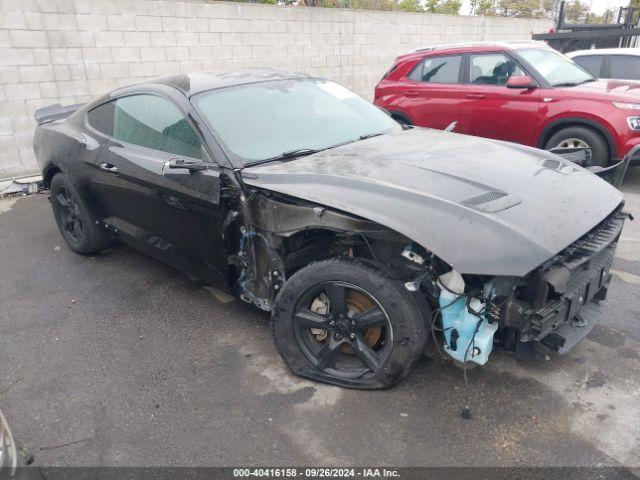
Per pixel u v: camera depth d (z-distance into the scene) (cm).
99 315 396
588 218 274
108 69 820
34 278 466
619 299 384
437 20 1322
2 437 179
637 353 319
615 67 826
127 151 402
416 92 793
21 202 693
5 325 389
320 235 309
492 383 296
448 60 767
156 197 374
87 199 460
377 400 287
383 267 272
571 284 266
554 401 280
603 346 327
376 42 1212
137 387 310
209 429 273
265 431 269
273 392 299
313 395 294
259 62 1011
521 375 302
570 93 650
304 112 391
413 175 295
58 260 504
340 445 258
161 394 303
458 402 282
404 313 266
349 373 297
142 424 279
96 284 448
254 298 336
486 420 269
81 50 788
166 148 375
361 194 276
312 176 298
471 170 306
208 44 925
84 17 780
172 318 387
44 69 762
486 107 717
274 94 398
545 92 666
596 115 624
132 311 399
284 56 1048
